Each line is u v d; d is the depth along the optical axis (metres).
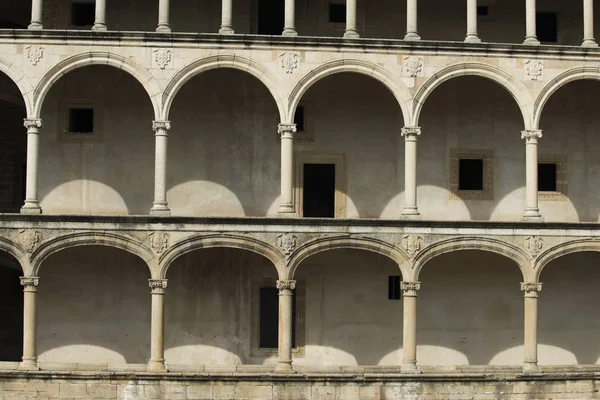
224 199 57.41
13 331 61.16
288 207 53.31
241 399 52.09
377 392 52.38
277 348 57.38
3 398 51.84
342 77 57.91
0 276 61.12
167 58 53.16
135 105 57.41
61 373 51.78
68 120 57.25
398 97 53.88
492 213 58.34
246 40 53.22
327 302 57.47
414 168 53.84
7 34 52.91
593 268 59.06
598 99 59.34
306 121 57.75
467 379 52.75
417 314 57.91
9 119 59.91
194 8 58.03
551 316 58.66
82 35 52.81
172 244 52.50
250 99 57.75
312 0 58.41
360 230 53.03
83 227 52.34
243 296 57.28
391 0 58.69
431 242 53.44
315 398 52.22
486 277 58.28
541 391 53.34
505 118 58.62
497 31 59.34
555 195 58.94
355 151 57.91
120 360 56.69
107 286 56.97
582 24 59.91
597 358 58.81
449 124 58.38
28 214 52.19
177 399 51.97
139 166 57.25
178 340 56.97
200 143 57.47
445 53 54.16
